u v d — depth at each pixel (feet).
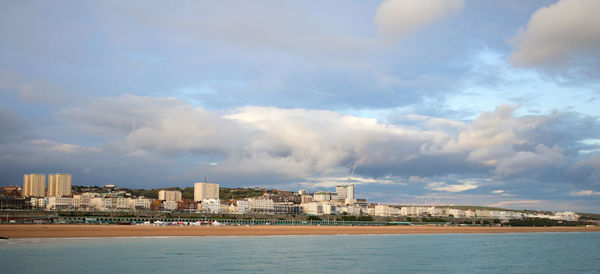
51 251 540.11
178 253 537.24
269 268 435.53
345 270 433.48
